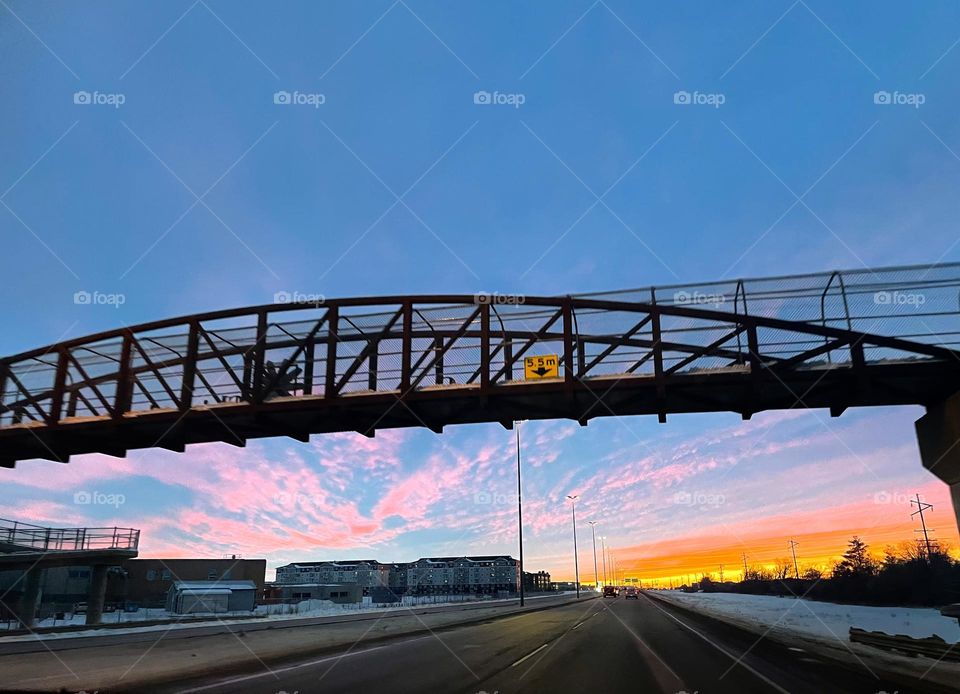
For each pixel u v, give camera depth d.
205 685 14.09
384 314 20.02
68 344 21.98
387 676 15.31
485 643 24.44
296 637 29.08
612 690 12.98
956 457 17.14
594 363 18.80
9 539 39.34
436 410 19.55
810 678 14.57
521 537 64.62
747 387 17.86
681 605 68.19
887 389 17.89
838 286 17.89
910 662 17.19
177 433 21.05
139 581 83.44
